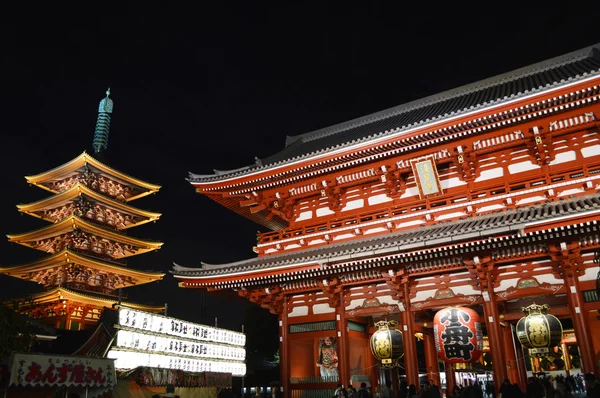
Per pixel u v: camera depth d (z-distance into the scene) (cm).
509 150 2159
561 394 1398
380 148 2211
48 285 5134
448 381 2386
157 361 2072
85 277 5172
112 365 1504
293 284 2250
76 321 5000
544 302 2147
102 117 5922
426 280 2005
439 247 1805
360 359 2347
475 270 1853
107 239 5306
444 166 2291
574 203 1717
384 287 2098
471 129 2070
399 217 2233
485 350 2995
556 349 2786
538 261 1830
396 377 2295
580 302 1684
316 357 2250
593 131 2011
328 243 2370
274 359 5275
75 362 1393
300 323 2245
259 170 2455
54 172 5212
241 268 2212
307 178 2452
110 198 5344
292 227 2562
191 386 2214
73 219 4838
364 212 2369
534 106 1927
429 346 2511
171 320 2194
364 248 1933
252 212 2652
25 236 5212
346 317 2133
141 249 5694
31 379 1278
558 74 2623
